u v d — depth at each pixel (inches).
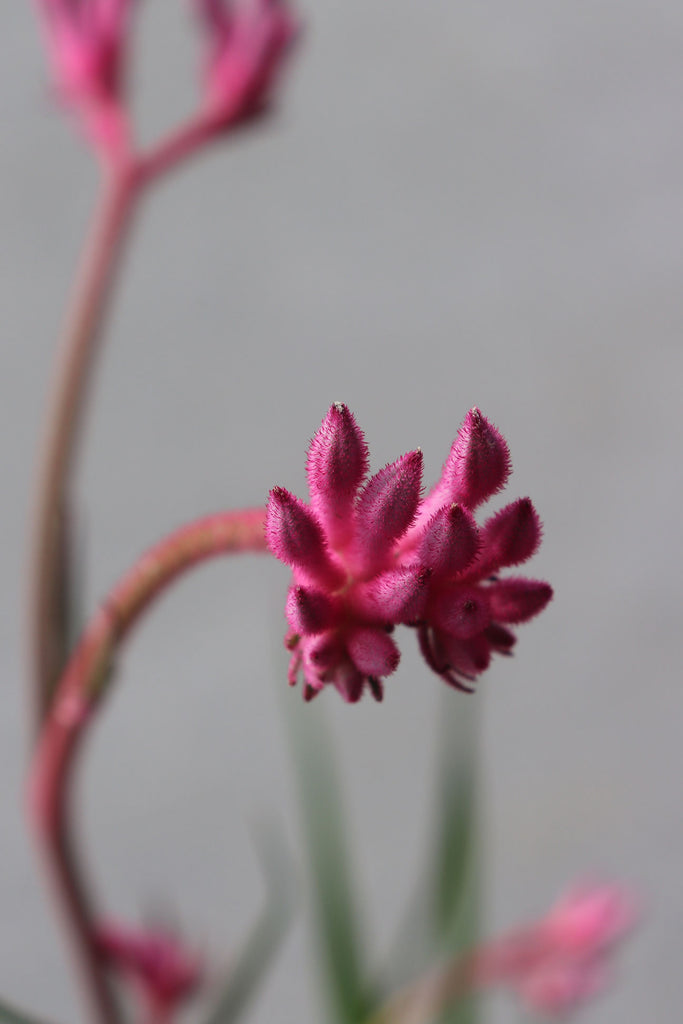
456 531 28.7
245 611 78.5
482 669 28.9
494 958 40.3
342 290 80.9
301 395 80.9
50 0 35.3
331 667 29.0
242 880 78.8
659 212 81.9
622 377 82.1
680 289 82.0
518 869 79.5
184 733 78.7
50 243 77.5
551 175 81.7
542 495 81.6
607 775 81.7
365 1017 38.2
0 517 77.4
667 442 82.3
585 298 81.9
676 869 81.0
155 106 76.2
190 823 78.9
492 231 81.5
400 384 81.1
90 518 78.7
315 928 38.7
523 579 29.2
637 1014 79.2
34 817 33.7
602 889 42.8
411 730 80.3
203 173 78.4
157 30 75.9
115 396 79.0
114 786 77.9
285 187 79.8
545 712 81.7
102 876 77.5
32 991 75.5
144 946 35.0
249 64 35.4
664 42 81.5
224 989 36.3
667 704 82.0
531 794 80.9
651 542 82.0
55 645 33.5
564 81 81.1
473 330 81.4
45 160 76.5
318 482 29.1
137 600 31.9
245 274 80.3
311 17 79.3
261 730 79.1
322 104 79.7
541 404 81.9
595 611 81.9
